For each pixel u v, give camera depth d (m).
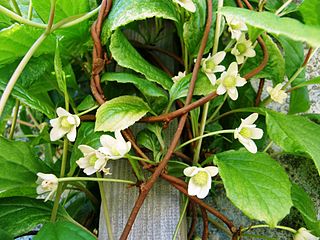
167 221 0.22
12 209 0.21
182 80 0.22
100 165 0.19
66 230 0.18
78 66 0.29
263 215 0.18
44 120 0.31
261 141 0.25
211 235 0.26
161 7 0.21
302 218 0.26
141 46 0.28
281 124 0.21
